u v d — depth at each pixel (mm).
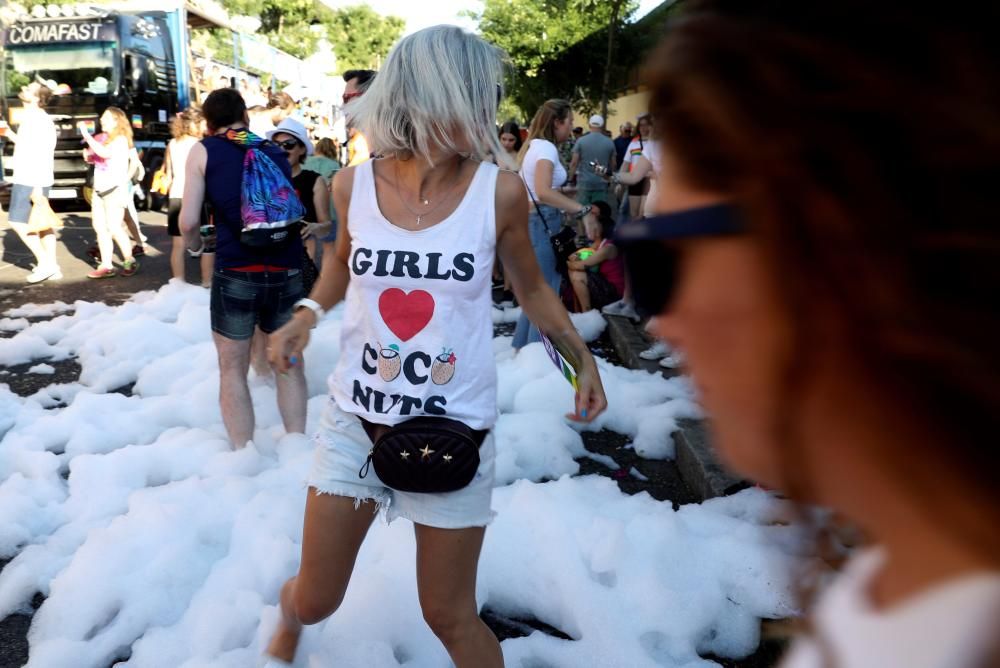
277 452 4086
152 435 4457
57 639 2721
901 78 342
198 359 5535
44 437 4352
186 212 3703
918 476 372
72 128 13703
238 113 3797
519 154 5367
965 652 375
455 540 1895
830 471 408
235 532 3285
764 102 373
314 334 5980
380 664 2514
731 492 3520
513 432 4285
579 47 26938
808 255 363
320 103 19156
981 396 337
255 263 3762
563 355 2053
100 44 13805
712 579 2838
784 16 385
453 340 1890
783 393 392
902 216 340
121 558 3062
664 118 432
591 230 6863
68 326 6742
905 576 411
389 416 1895
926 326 341
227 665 2510
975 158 326
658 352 5531
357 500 1943
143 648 2650
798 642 482
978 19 337
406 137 1845
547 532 3082
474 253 1879
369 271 1908
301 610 2049
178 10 15547
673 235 429
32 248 8672
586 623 2691
